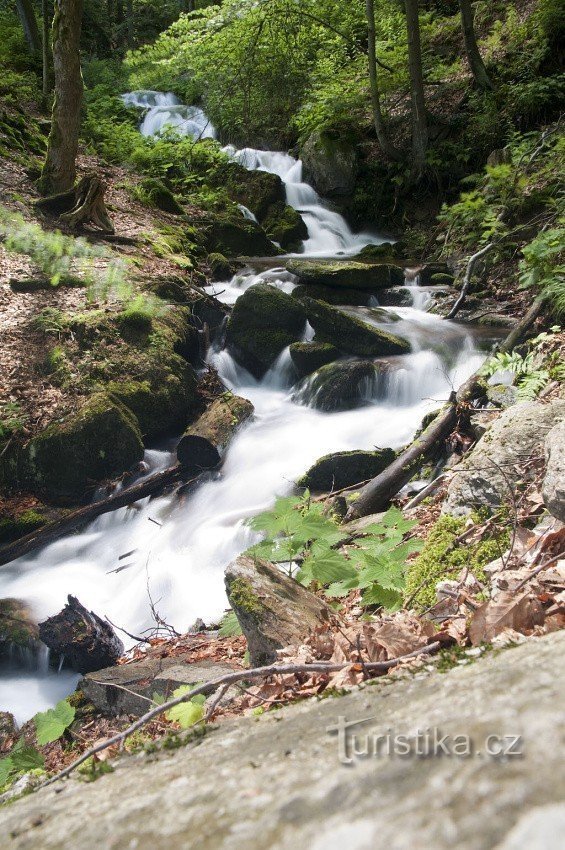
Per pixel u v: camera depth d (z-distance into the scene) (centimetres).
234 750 110
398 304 1148
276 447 802
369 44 1593
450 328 1002
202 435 797
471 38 1598
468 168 1557
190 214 1514
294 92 1895
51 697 525
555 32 1581
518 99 1471
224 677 203
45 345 892
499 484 418
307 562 347
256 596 357
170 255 1230
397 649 240
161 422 886
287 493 706
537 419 456
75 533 746
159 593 617
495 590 281
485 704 83
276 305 1008
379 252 1470
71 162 1266
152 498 779
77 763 159
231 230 1466
